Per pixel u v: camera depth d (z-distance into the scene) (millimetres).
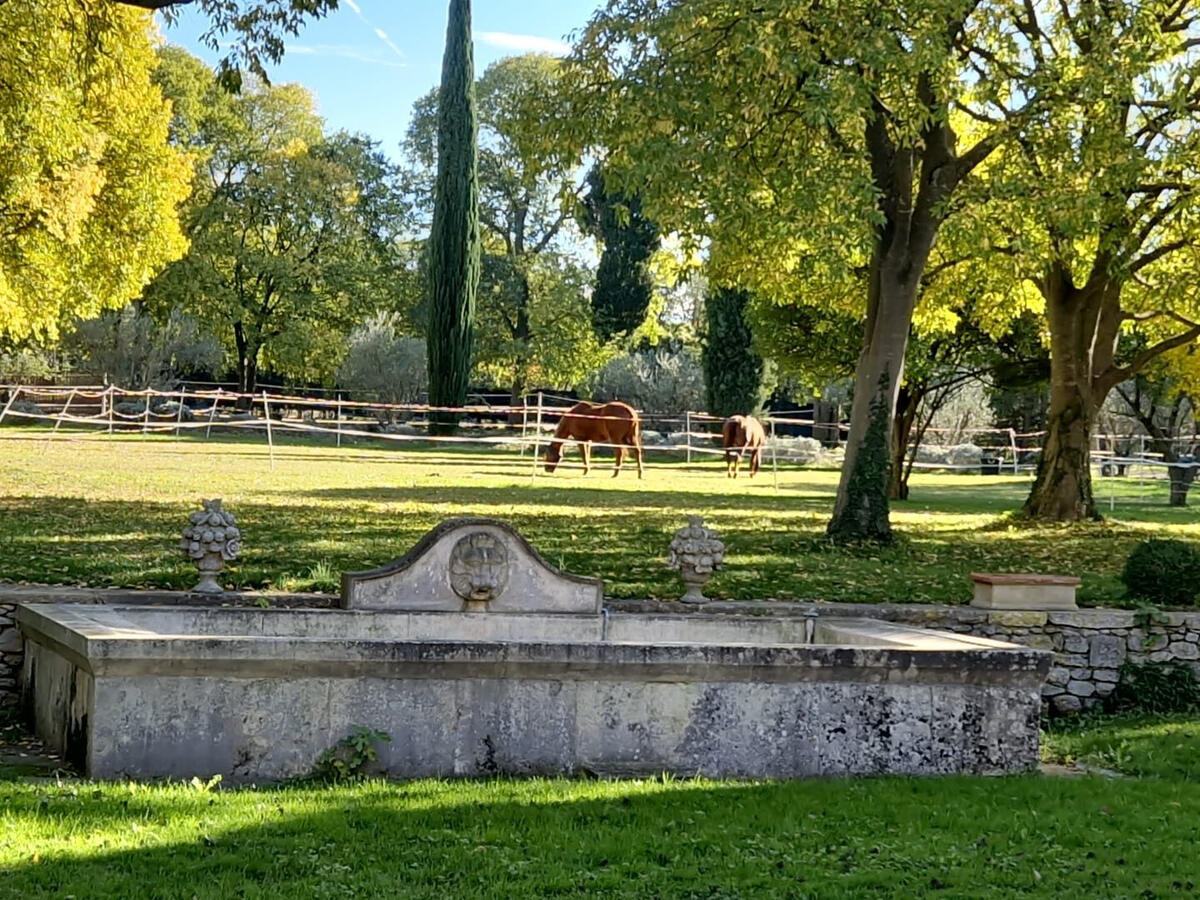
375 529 13336
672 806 6371
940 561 13719
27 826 5480
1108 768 8547
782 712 7355
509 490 21391
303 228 47688
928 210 14750
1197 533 17938
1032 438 42281
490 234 52188
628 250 48469
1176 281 17578
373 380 51031
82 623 7246
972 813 6586
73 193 19938
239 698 6730
